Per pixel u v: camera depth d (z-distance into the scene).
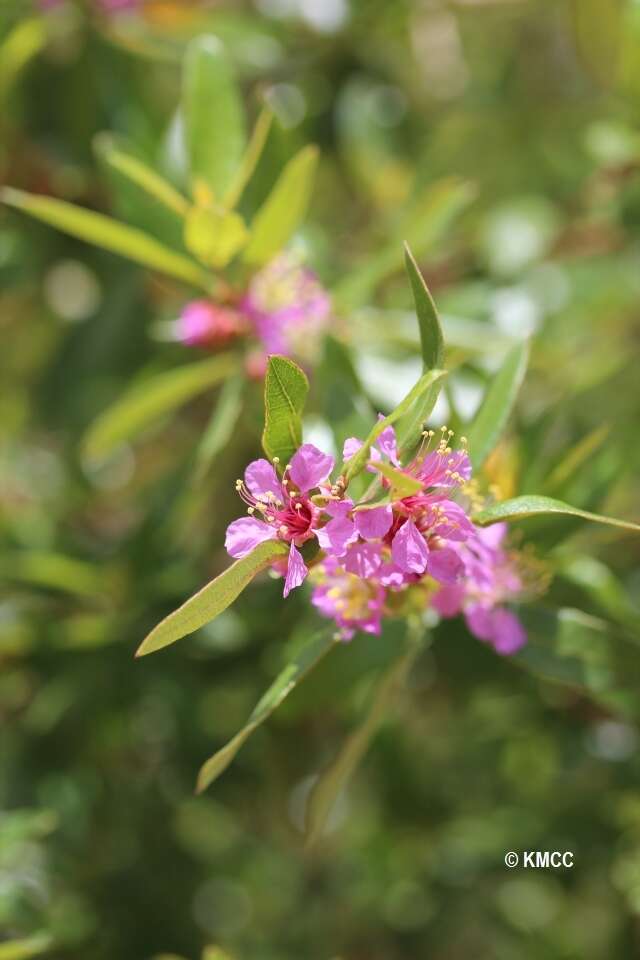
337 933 0.51
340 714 0.43
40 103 0.45
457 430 0.32
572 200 0.50
